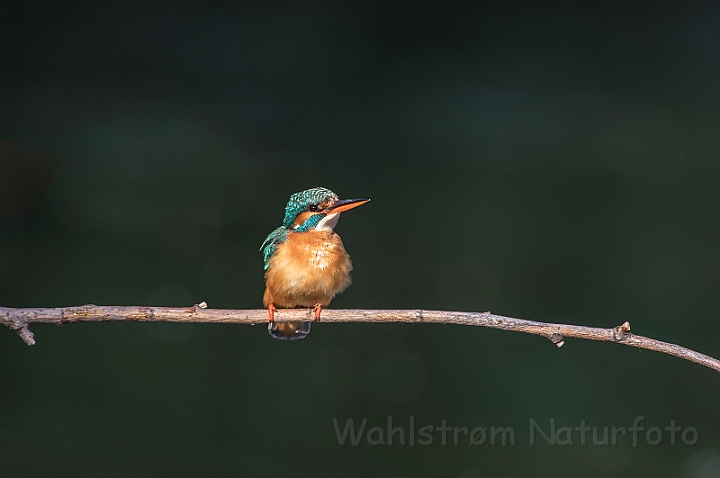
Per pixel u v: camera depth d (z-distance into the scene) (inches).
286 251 292.5
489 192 767.7
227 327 509.7
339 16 971.3
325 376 449.4
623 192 751.7
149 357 462.9
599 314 511.2
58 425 377.4
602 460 366.6
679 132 868.0
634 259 600.1
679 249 614.9
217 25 950.4
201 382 434.3
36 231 630.5
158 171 761.0
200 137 843.4
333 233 304.7
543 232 664.4
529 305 529.7
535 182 791.7
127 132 828.6
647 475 355.3
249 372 450.6
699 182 762.2
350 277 306.2
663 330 484.4
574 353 476.4
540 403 418.0
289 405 413.7
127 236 629.9
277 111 916.6
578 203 732.7
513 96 953.5
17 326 208.7
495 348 485.7
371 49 981.2
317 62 967.0
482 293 547.5
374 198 749.3
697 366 454.9
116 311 216.7
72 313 213.0
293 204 305.6
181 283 557.3
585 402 418.0
